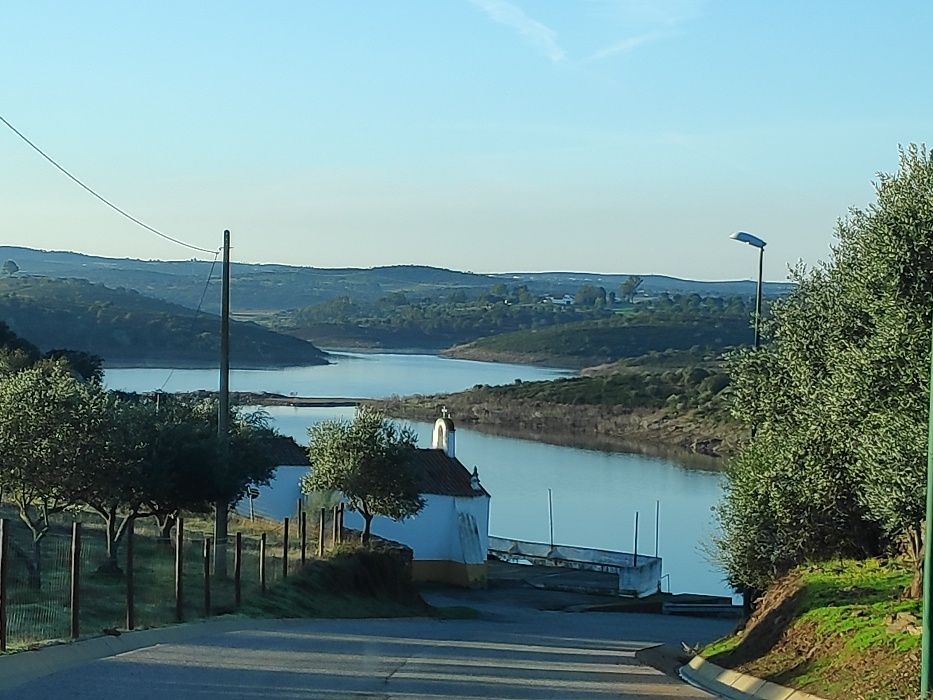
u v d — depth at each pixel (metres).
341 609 29.44
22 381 26.77
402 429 46.97
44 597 21.36
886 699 12.26
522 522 70.06
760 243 22.80
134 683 13.52
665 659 21.86
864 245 16.05
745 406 20.89
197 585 26.33
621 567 56.75
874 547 20.23
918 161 15.55
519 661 19.06
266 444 39.91
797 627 16.83
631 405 120.00
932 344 12.06
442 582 53.84
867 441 14.84
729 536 23.16
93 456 26.19
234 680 14.39
